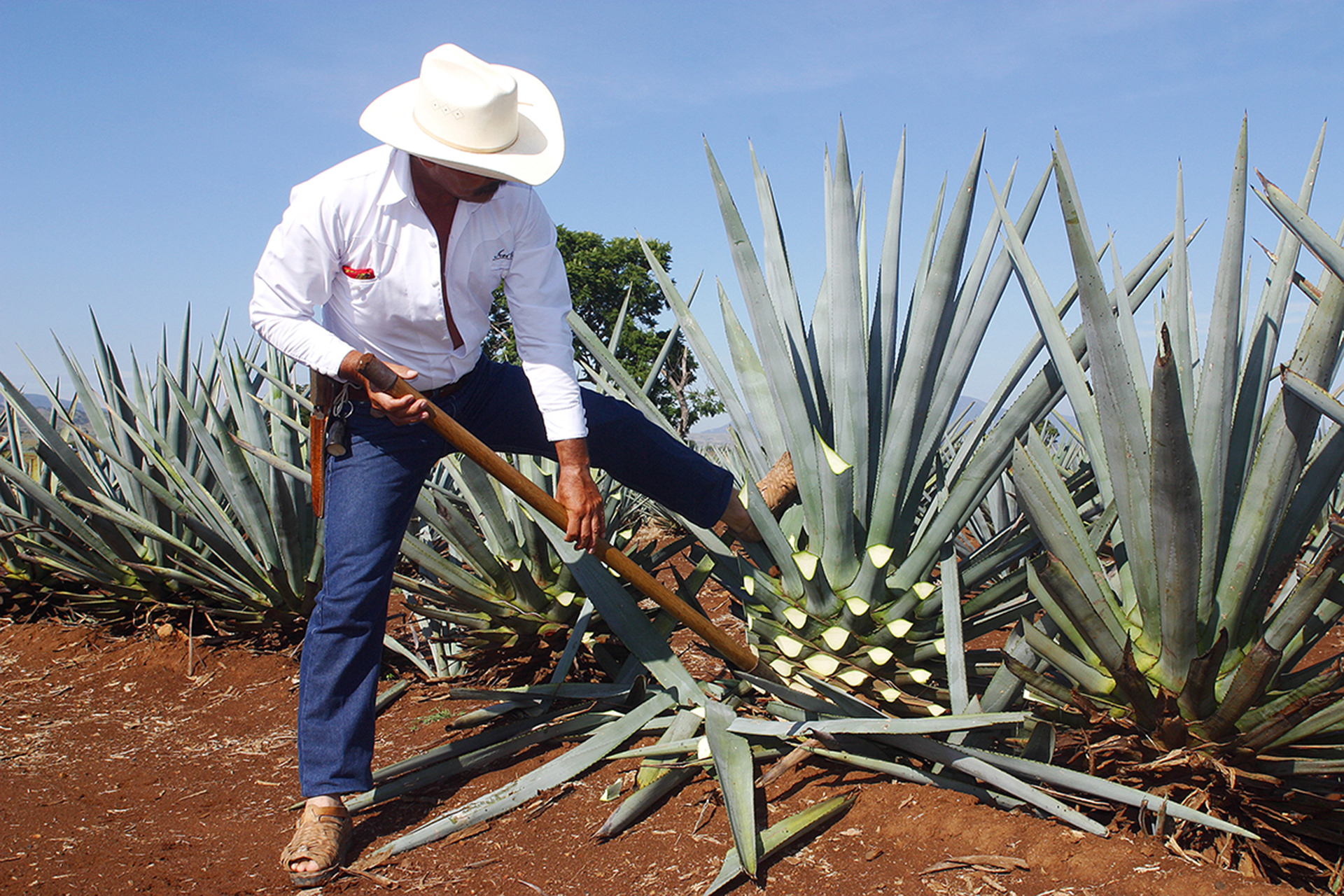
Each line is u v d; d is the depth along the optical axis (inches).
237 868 92.0
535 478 135.6
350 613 95.6
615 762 107.3
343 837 93.2
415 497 100.5
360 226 89.0
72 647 176.7
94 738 133.8
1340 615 87.0
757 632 110.5
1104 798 87.4
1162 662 83.7
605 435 106.2
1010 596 109.3
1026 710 96.9
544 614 133.0
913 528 113.5
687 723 105.1
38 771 121.0
